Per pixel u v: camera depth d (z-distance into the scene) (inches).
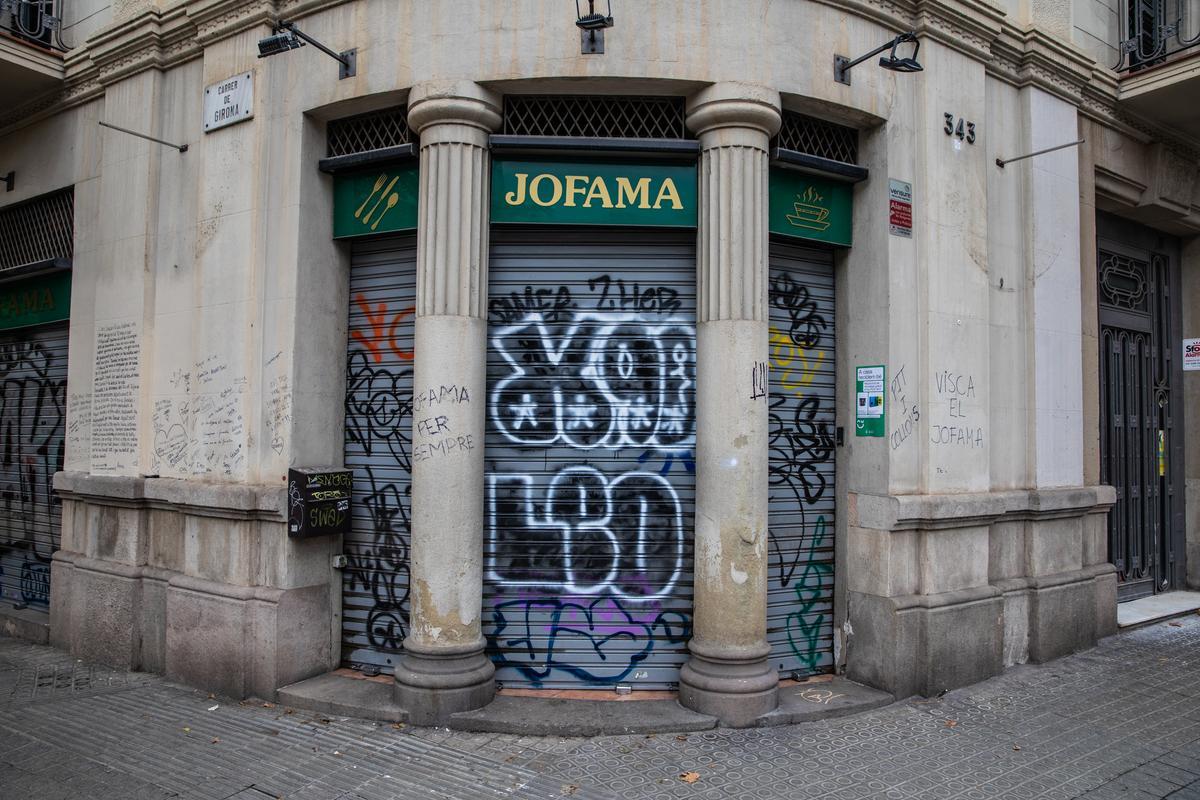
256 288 238.2
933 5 241.1
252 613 227.8
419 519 210.2
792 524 237.5
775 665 233.1
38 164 320.2
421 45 215.8
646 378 226.2
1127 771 180.4
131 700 227.1
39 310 320.2
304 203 233.8
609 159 219.5
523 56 211.0
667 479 224.7
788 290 240.2
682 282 227.3
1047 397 277.6
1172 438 367.9
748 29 213.3
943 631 232.1
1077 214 292.5
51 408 316.8
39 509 318.7
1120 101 307.0
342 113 233.5
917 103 243.1
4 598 330.6
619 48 210.5
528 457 225.0
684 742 193.2
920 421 238.5
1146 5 329.7
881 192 236.5
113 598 265.9
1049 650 265.4
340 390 243.9
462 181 212.4
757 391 209.6
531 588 222.8
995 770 179.9
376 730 200.8
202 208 254.2
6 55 285.6
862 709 215.8
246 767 180.1
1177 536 367.6
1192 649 280.8
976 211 254.8
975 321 252.4
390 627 234.1
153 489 257.8
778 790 168.7
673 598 222.8
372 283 242.8
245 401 238.5
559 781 172.4
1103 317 333.4
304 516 221.8
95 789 169.6
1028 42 272.5
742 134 211.5
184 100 267.9
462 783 171.8
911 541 233.5
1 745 193.6
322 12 231.3
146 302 271.3
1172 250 370.9
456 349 209.6
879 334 235.0
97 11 301.4
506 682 221.9
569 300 226.8
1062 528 279.4
